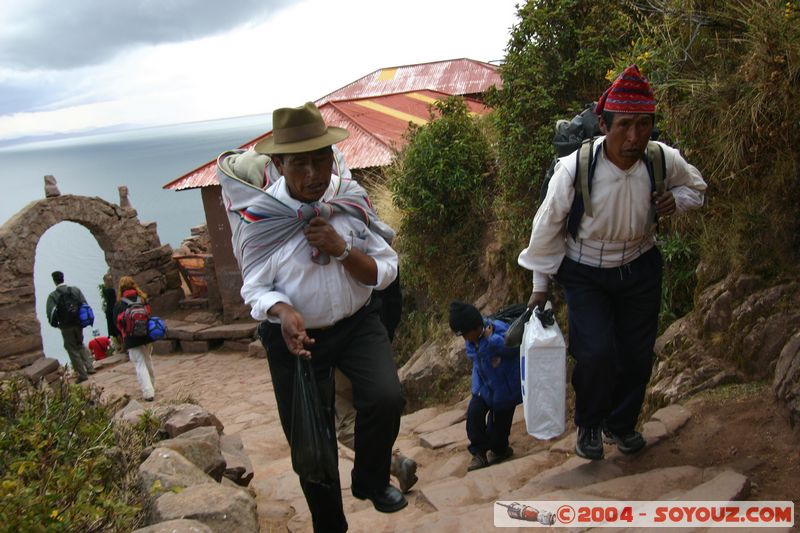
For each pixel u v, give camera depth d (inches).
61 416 174.2
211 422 224.1
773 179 166.1
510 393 200.8
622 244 138.0
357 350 119.6
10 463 148.2
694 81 178.5
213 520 128.2
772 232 168.6
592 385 141.1
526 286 301.9
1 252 557.0
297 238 112.4
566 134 157.1
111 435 172.6
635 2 244.5
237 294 595.8
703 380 170.4
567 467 158.7
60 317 538.9
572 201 134.5
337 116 581.3
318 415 113.1
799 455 131.2
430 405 319.0
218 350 581.9
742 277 170.4
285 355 118.0
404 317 404.5
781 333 159.5
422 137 356.8
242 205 114.3
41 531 113.0
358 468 123.8
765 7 161.3
